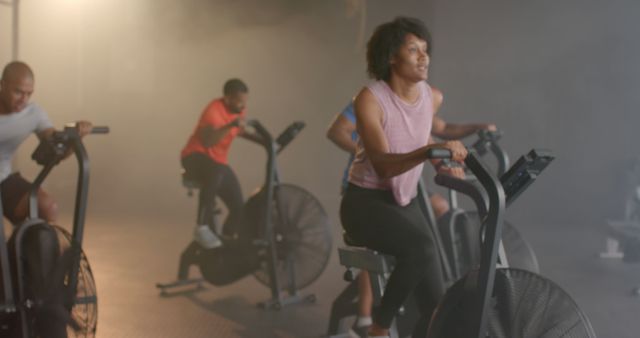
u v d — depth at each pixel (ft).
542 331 6.38
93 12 28.30
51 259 8.25
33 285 8.27
